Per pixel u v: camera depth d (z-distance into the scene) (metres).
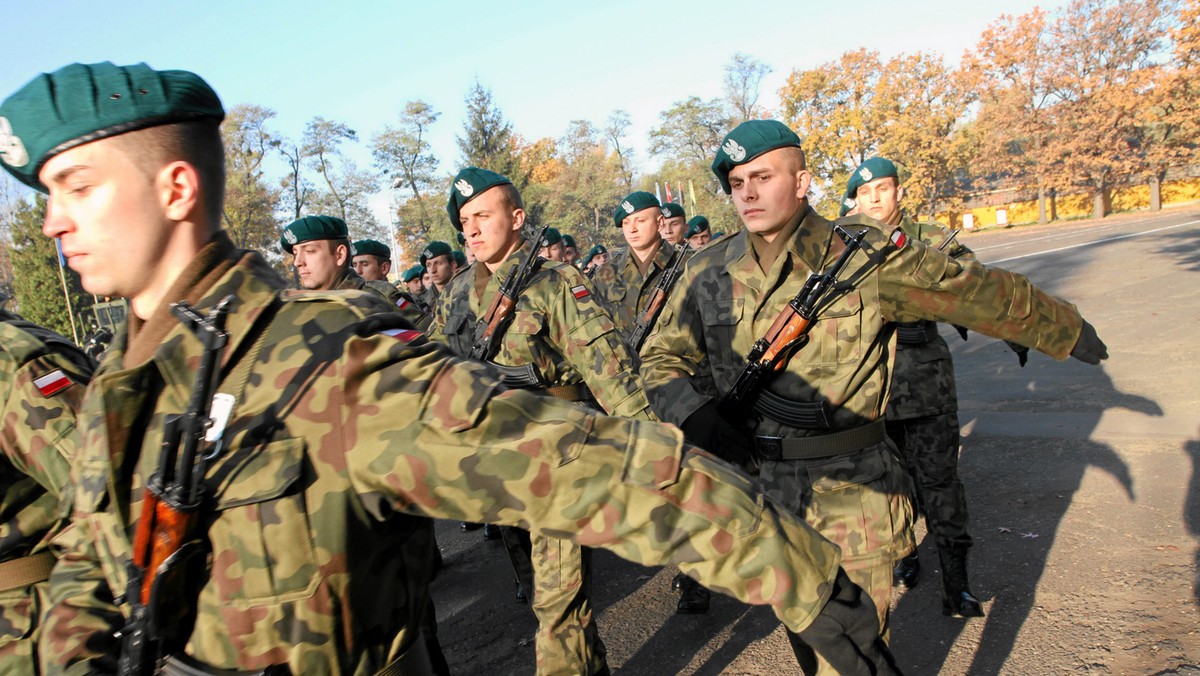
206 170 1.17
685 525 1.05
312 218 5.04
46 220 1.14
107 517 1.16
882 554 2.48
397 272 40.22
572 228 60.31
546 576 2.89
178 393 1.10
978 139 46.81
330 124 48.56
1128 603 3.57
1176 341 8.63
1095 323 10.60
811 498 2.52
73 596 1.29
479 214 3.62
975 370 8.92
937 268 2.49
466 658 4.06
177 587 1.06
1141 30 39.00
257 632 1.05
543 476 1.03
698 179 57.81
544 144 69.44
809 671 1.92
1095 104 40.44
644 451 1.06
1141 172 41.34
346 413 1.05
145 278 1.15
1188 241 20.58
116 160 1.10
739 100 55.62
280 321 1.09
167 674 1.08
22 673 1.86
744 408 2.64
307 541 1.04
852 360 2.54
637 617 4.23
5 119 1.10
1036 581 3.91
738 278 2.70
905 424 3.93
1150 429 5.82
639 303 7.02
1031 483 5.17
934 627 3.69
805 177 2.68
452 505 1.05
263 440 1.04
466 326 3.80
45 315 29.81
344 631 1.08
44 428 1.78
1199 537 4.06
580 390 3.63
